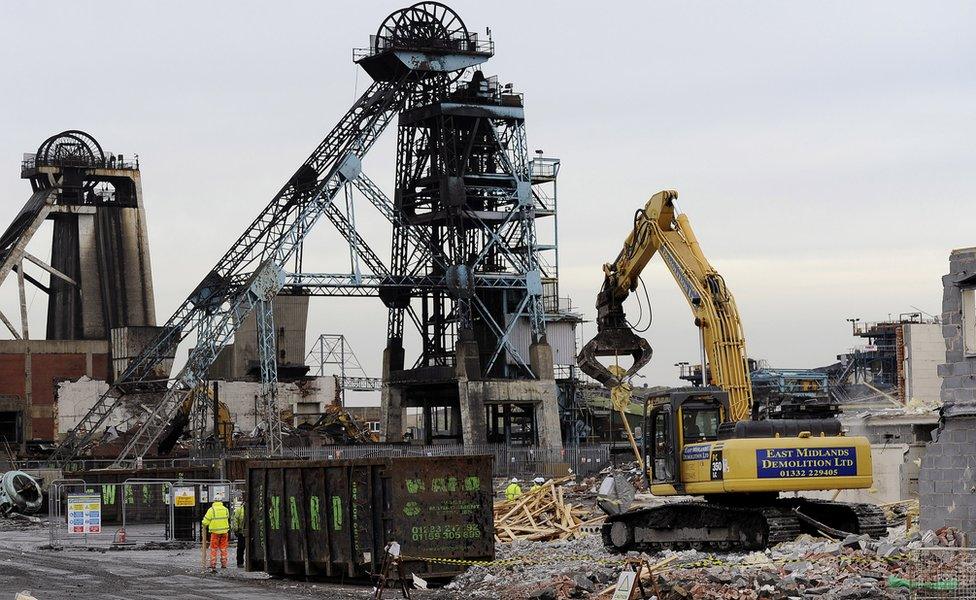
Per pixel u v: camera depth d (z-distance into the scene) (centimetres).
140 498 7869
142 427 12012
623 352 5800
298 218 13012
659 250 5578
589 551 4938
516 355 13938
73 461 11838
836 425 4603
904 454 6231
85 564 5128
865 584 3366
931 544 3834
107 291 18538
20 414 13938
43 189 18075
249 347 16400
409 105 13825
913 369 9519
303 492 4375
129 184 18600
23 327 17038
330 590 4088
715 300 5356
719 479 4506
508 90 13850
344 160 13212
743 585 3434
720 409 4759
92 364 15688
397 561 3850
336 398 15338
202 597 3875
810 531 4675
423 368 13750
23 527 8062
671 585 3416
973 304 4050
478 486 4228
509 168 13925
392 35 13288
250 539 4600
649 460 4841
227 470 9138
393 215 13625
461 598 3831
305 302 16562
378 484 4162
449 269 13338
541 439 13788
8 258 16838
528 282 14025
